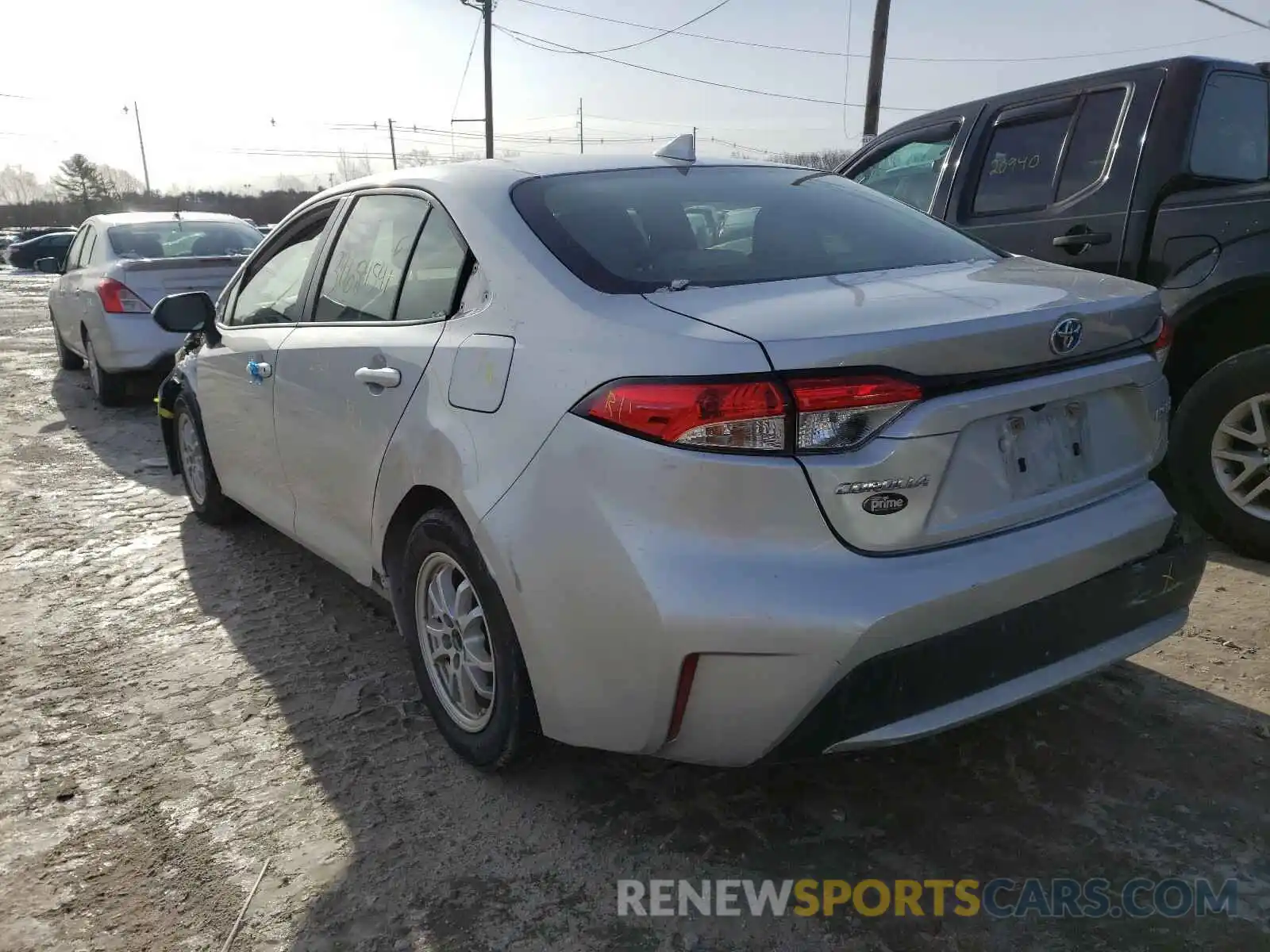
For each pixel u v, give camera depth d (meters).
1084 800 2.56
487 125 31.95
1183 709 2.96
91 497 5.66
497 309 2.56
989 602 2.14
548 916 2.23
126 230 8.66
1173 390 4.30
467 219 2.80
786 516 2.02
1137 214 4.12
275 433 3.68
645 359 2.12
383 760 2.87
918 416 2.04
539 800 2.65
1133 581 2.41
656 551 2.07
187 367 4.77
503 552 2.34
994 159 4.80
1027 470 2.26
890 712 2.08
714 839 2.47
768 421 1.99
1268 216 3.73
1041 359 2.23
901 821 2.52
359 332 3.13
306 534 3.65
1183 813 2.50
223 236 9.01
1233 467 3.98
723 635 2.02
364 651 3.58
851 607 1.99
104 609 4.00
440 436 2.59
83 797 2.72
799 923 2.19
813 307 2.20
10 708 3.21
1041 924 2.16
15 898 2.33
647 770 2.77
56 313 9.78
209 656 3.56
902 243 2.95
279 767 2.84
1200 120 4.11
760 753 2.13
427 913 2.25
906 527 2.07
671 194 2.96
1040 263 2.92
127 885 2.37
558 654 2.29
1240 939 2.09
